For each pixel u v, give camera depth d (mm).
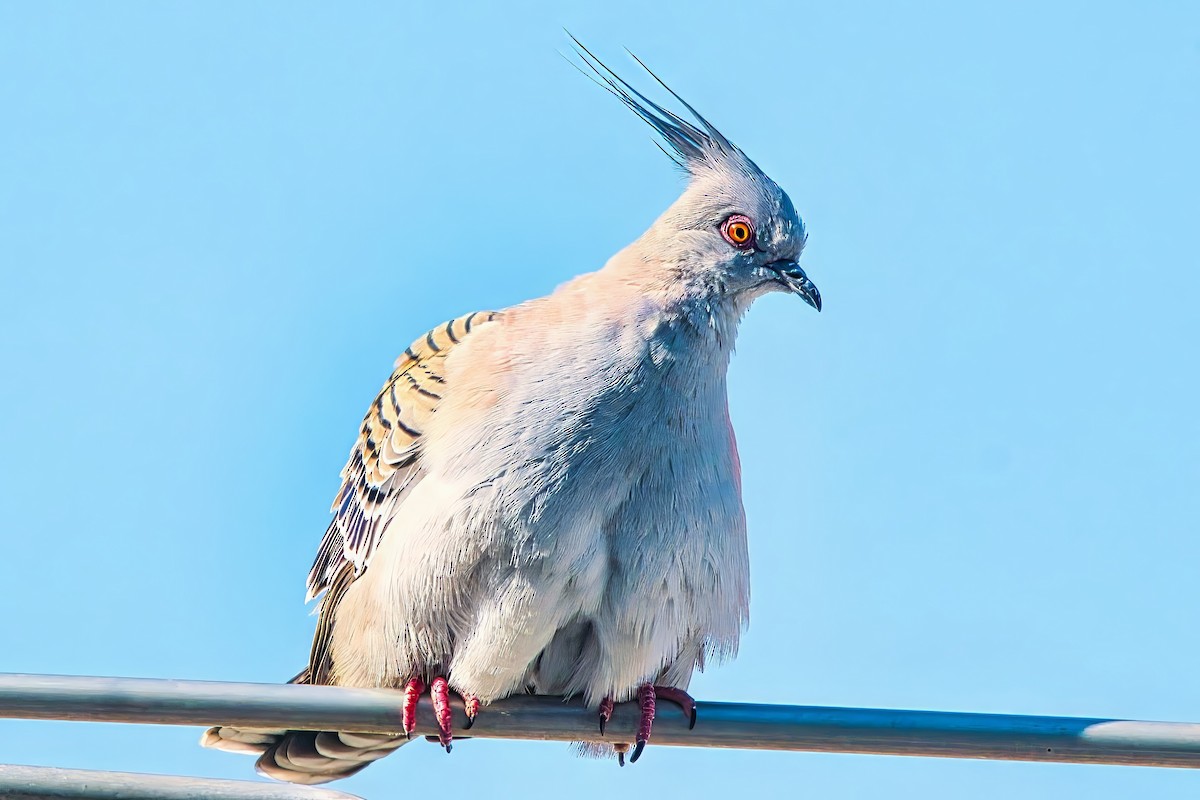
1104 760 9766
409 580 11156
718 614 11555
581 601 11062
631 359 11281
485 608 11055
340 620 12141
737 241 12109
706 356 11617
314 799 8789
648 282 11930
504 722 11438
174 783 8836
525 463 10945
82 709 9258
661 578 11156
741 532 11742
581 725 11438
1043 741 9750
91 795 8789
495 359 11453
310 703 9969
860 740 10055
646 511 11148
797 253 12305
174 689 9438
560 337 11422
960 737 9852
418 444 11672
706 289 11930
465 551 10977
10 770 8781
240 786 8859
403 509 11484
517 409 11109
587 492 10977
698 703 11117
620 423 11117
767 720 10594
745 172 12516
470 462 11062
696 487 11320
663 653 11344
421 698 11430
